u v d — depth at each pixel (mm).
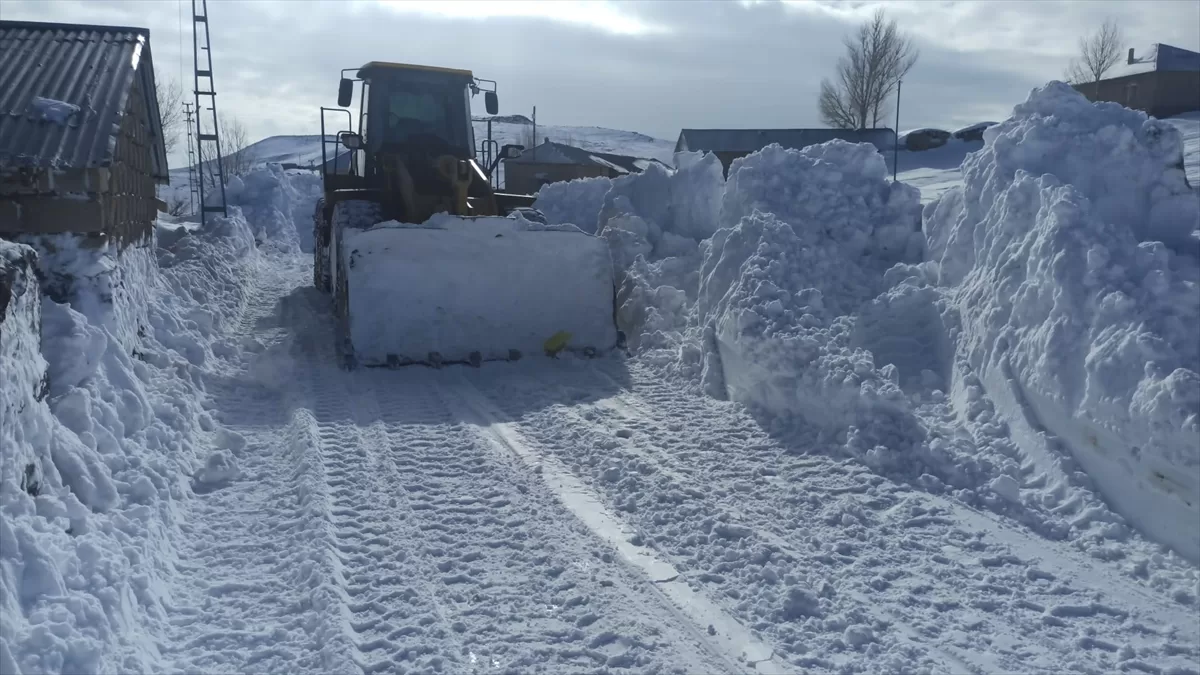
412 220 8914
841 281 7082
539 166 33844
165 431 5008
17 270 3959
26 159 5285
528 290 8000
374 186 10117
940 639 3311
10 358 3568
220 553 3994
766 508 4520
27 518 3191
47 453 3770
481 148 11117
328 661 3092
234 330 8977
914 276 6914
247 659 3143
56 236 5422
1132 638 3311
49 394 4312
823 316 6445
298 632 3326
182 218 16625
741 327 6285
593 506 4555
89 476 3943
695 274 8625
